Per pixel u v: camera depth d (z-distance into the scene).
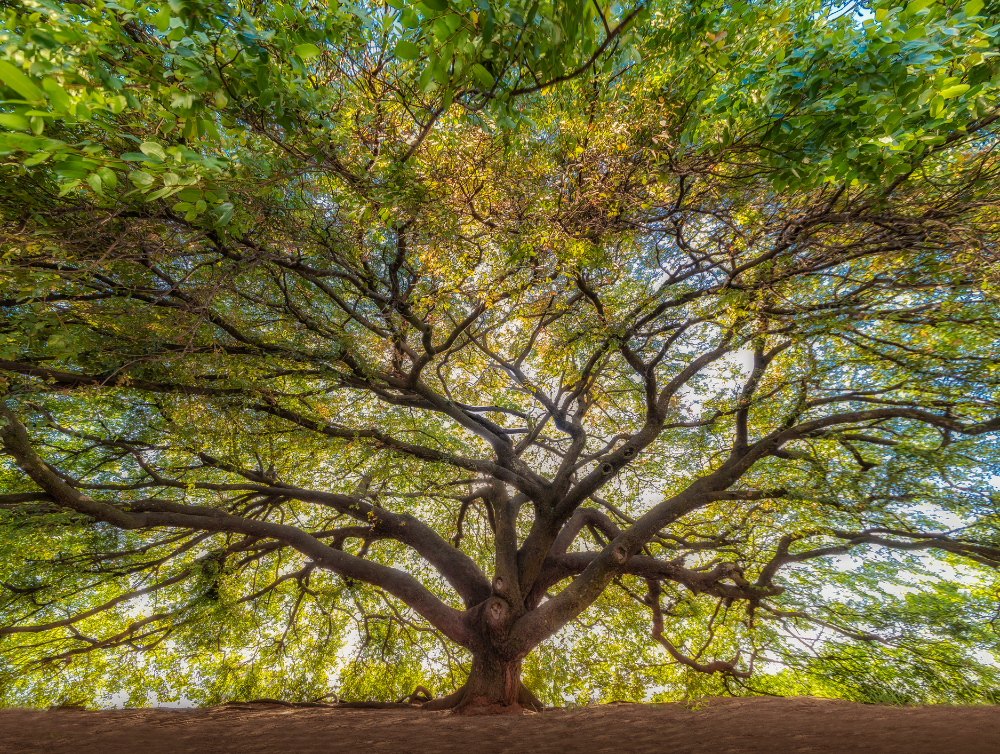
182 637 12.61
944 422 9.28
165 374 8.88
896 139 4.60
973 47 4.14
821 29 5.37
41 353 7.98
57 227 6.14
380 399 12.20
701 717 9.55
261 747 7.61
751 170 6.66
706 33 5.54
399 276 9.48
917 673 11.10
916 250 7.44
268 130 5.50
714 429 12.75
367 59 6.14
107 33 3.96
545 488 12.31
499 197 6.68
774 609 12.50
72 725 9.42
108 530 11.75
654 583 12.93
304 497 11.73
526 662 14.08
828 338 10.02
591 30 3.97
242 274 8.04
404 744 7.84
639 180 6.64
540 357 11.77
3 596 11.27
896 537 10.97
